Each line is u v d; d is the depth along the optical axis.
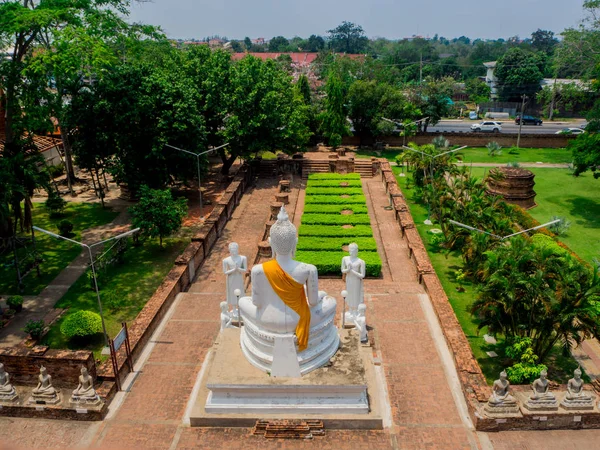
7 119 29.44
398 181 45.47
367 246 29.11
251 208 37.88
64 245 31.11
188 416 16.36
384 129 53.66
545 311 17.55
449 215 30.19
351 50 169.88
